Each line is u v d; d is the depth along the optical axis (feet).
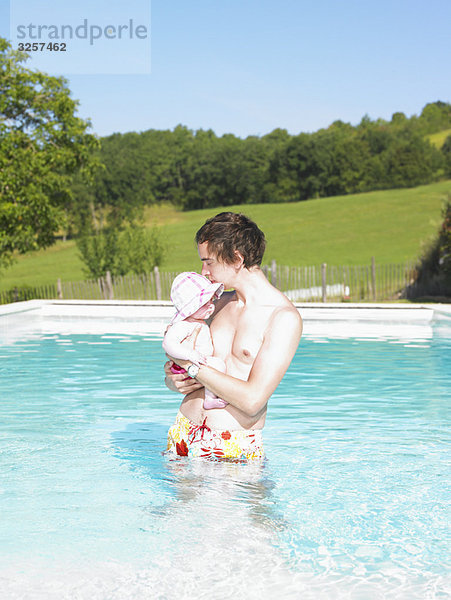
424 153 366.43
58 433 14.66
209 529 8.70
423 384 22.06
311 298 67.36
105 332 37.60
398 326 39.17
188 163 390.01
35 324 41.65
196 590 7.08
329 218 232.12
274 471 11.55
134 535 8.54
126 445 13.41
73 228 285.43
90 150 78.18
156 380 22.71
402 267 72.18
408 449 13.46
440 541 8.48
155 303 50.08
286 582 7.27
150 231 87.25
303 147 370.12
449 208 68.90
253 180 378.53
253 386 9.71
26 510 9.55
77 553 8.03
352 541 8.43
